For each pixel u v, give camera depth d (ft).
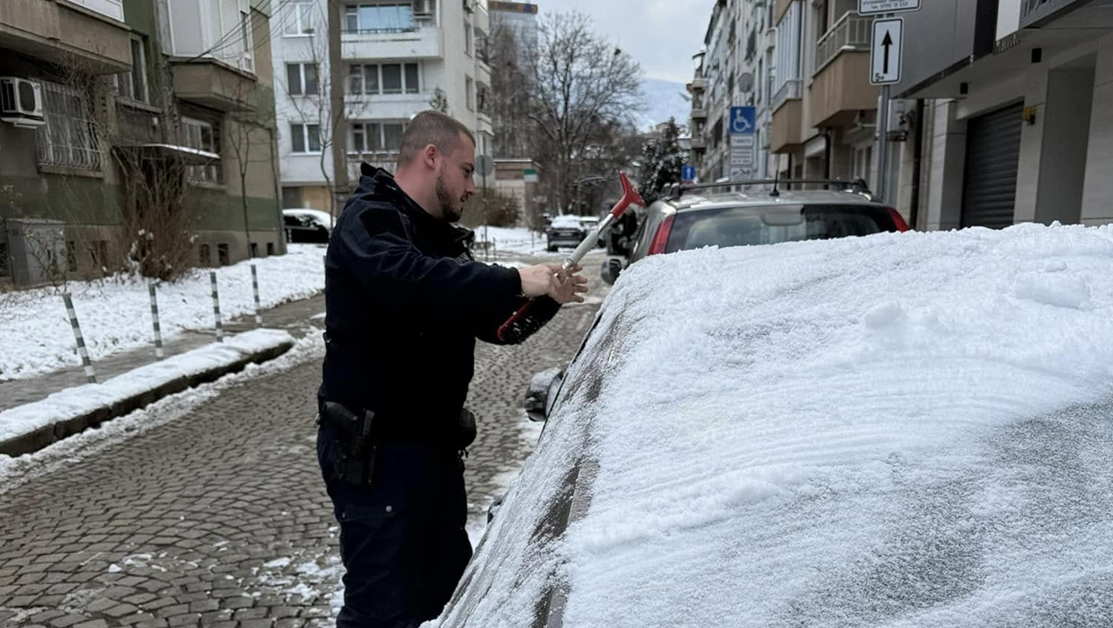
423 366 6.71
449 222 7.31
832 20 49.39
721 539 2.58
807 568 2.39
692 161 228.22
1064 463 2.73
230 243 57.72
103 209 42.70
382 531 6.66
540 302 6.70
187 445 18.63
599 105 177.37
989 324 3.73
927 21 28.78
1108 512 2.48
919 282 4.42
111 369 26.17
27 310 32.01
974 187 33.19
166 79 49.90
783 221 15.20
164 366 25.11
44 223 36.68
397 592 6.66
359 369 6.61
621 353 4.42
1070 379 3.26
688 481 2.92
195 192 49.85
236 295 44.14
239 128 59.00
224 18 55.62
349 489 6.77
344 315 6.57
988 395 3.17
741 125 51.26
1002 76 27.94
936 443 2.90
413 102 126.72
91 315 33.27
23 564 12.06
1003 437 2.90
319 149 124.16
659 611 2.32
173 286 41.86
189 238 44.01
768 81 86.02
